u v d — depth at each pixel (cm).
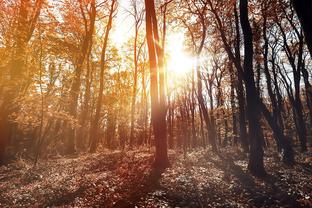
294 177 1273
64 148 3020
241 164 1727
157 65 1603
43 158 2509
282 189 1040
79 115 4272
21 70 1831
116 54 3781
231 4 2175
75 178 1298
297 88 2747
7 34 1792
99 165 1748
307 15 568
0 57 1766
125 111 4931
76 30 3117
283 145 1806
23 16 1961
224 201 902
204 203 876
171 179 1162
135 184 1108
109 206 859
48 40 2248
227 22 2623
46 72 1997
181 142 4294
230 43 2603
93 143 2803
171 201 888
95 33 3559
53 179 1335
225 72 3591
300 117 2712
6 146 2219
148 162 1659
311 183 1133
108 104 4644
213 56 3462
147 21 1574
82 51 2958
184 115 4497
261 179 1233
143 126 3838
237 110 3197
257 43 2612
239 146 3322
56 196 1017
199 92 2542
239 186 1084
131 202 881
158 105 1537
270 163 1739
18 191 1136
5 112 1950
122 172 1380
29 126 2897
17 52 1805
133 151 2547
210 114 3634
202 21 2423
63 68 2214
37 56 1978
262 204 874
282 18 2588
